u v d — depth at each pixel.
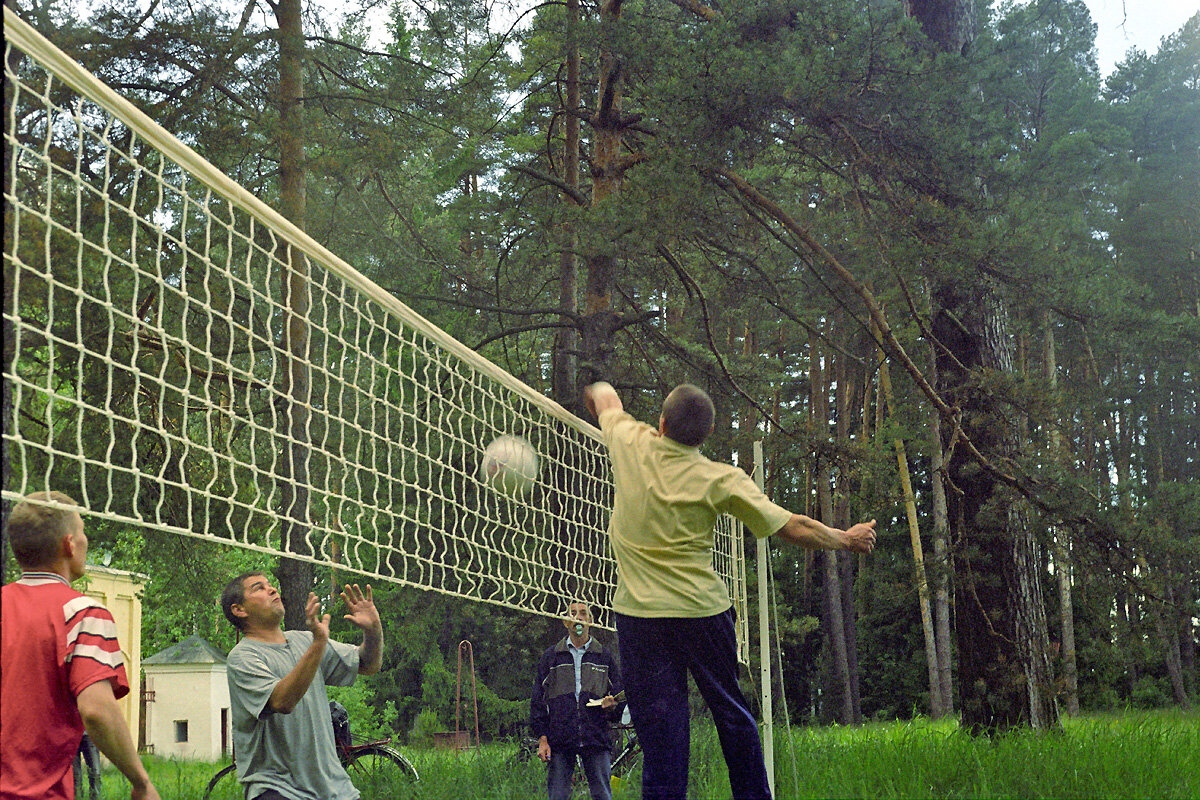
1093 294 8.14
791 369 34.28
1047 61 20.06
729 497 3.30
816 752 7.18
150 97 11.24
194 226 11.16
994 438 8.95
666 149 8.31
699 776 6.08
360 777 7.59
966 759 6.14
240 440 11.02
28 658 2.51
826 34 8.27
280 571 10.81
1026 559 9.10
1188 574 8.20
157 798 2.65
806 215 9.52
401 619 31.36
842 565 31.77
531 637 31.11
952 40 10.12
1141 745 6.28
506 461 5.04
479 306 12.77
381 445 13.02
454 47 13.79
